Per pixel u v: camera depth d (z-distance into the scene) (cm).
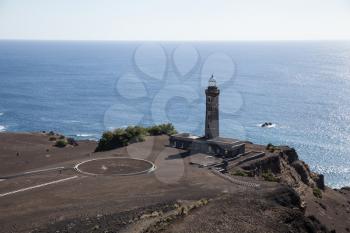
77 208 4584
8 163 7206
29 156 7831
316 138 14012
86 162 6688
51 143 9331
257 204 4612
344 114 18200
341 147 12950
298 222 4531
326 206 6806
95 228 4012
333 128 15475
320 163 11462
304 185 7244
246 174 6294
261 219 4325
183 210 4297
